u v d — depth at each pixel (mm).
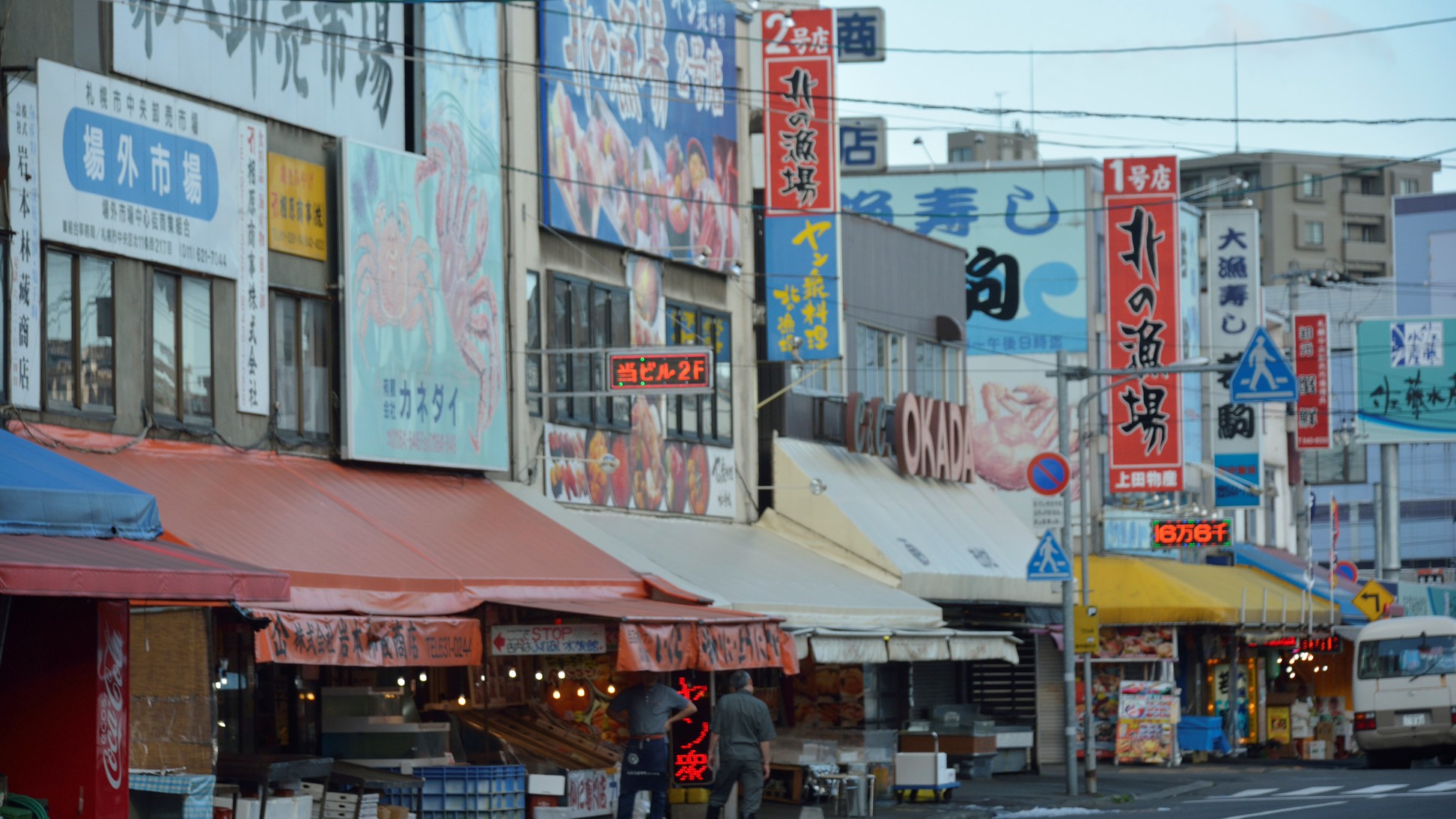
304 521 22953
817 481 35531
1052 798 35406
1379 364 75625
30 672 18359
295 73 25969
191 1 24016
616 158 33094
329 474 25688
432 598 22750
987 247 57875
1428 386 74812
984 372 56938
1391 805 31547
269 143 25469
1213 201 140500
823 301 36031
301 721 24562
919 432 42062
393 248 27234
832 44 36188
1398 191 145750
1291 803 33031
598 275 32594
